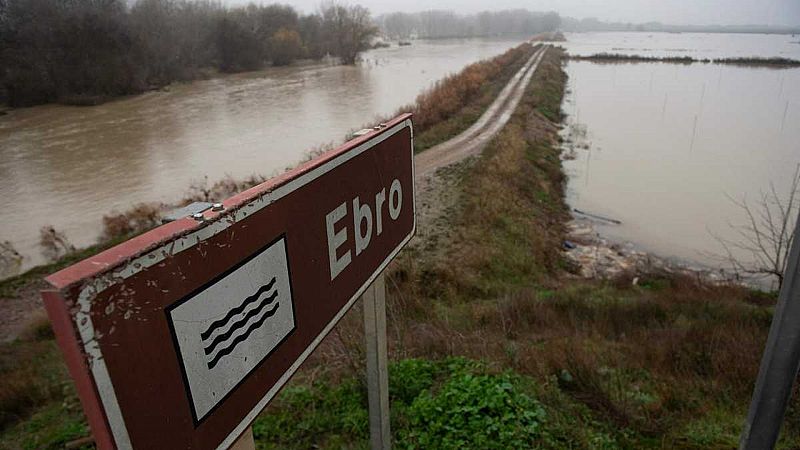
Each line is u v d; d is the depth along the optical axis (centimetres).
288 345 129
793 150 2170
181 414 93
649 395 430
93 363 73
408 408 354
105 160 2097
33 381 574
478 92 3200
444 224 1198
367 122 2683
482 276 980
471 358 441
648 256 1238
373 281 180
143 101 3494
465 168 1642
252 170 1953
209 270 99
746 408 417
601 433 352
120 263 77
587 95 3678
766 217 1497
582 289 919
